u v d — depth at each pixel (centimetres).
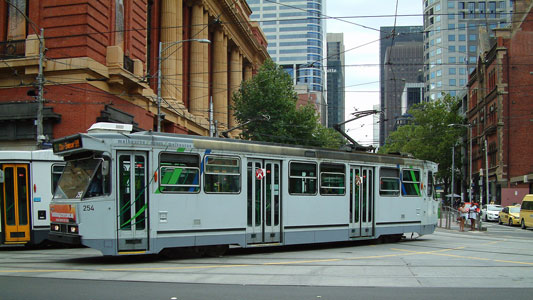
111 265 1238
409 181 2031
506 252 1691
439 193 2233
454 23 11450
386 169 1933
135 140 1287
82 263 1276
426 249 1759
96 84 2456
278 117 4038
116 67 2527
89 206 1235
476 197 6925
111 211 1239
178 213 1338
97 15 2472
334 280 1063
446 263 1370
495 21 11338
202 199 1386
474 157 7275
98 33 2477
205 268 1207
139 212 1276
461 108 8750
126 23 2770
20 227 1598
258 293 900
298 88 11925
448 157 7400
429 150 7319
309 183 1653
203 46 4231
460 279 1105
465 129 7862
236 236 1448
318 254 1557
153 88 3459
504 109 5728
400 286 1005
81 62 2370
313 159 1667
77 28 2391
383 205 1903
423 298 880
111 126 1316
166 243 1311
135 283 981
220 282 1013
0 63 2414
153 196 1299
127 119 2703
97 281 996
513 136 5688
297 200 1611
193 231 1360
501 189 5622
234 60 5444
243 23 5388
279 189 1573
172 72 3578
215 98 4759
